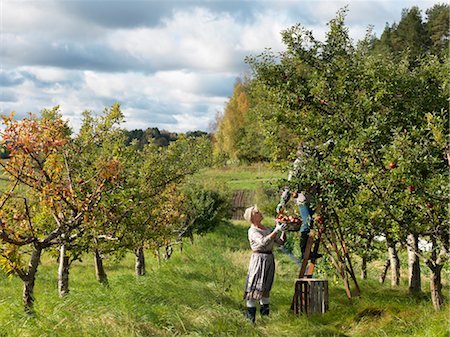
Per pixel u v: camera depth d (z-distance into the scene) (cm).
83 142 1141
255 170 7988
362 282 1401
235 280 1494
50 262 2403
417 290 1193
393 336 818
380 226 951
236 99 9538
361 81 1091
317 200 976
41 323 804
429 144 843
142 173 1322
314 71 1127
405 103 1079
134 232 1305
